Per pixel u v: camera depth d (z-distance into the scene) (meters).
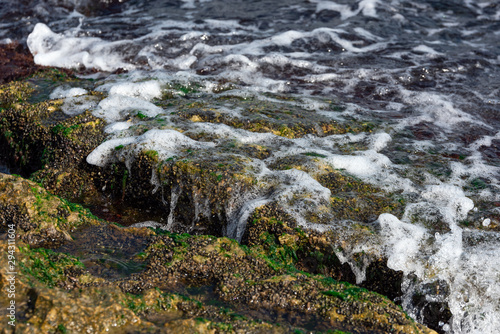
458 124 7.09
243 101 6.93
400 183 5.19
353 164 5.42
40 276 3.24
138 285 3.48
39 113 6.02
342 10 11.23
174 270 3.69
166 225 5.14
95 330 2.81
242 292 3.52
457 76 8.64
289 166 5.22
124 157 5.27
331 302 3.47
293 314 3.40
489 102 7.79
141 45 9.38
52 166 5.54
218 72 8.53
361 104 7.64
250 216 4.48
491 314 3.86
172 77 7.49
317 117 6.62
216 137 5.70
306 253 4.32
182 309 3.23
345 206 4.68
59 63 8.86
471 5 11.57
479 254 4.11
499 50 9.62
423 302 4.02
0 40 9.68
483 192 5.20
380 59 9.20
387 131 6.60
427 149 6.21
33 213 3.99
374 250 4.19
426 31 10.43
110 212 5.29
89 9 11.07
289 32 10.04
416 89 8.18
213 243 3.94
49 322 2.74
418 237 4.29
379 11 11.15
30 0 11.00
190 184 4.89
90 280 3.34
